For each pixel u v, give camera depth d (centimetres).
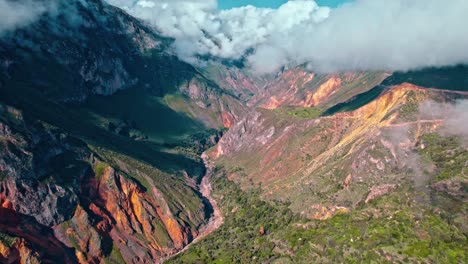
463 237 15550
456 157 19050
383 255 15800
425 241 15775
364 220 18050
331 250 17150
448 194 17275
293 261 17712
